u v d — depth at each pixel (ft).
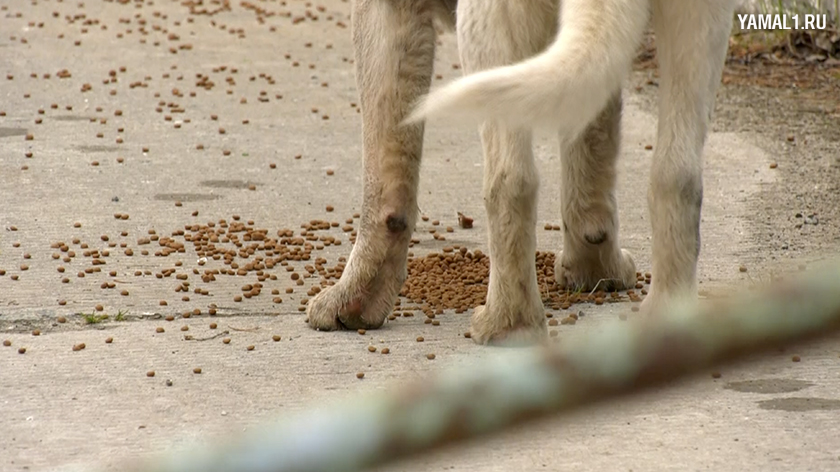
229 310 35.81
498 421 11.28
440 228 46.09
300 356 31.53
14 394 28.48
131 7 99.19
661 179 28.84
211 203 48.70
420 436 11.57
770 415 26.81
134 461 24.21
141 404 27.89
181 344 32.53
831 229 44.88
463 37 29.09
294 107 68.18
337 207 48.78
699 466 23.95
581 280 37.86
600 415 26.66
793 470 23.72
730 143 59.36
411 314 35.50
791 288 10.50
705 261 40.52
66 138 58.85
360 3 33.68
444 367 30.19
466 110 20.90
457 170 55.42
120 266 39.99
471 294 37.19
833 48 77.30
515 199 30.35
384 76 33.32
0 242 42.22
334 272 39.78
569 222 37.24
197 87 72.28
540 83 21.30
